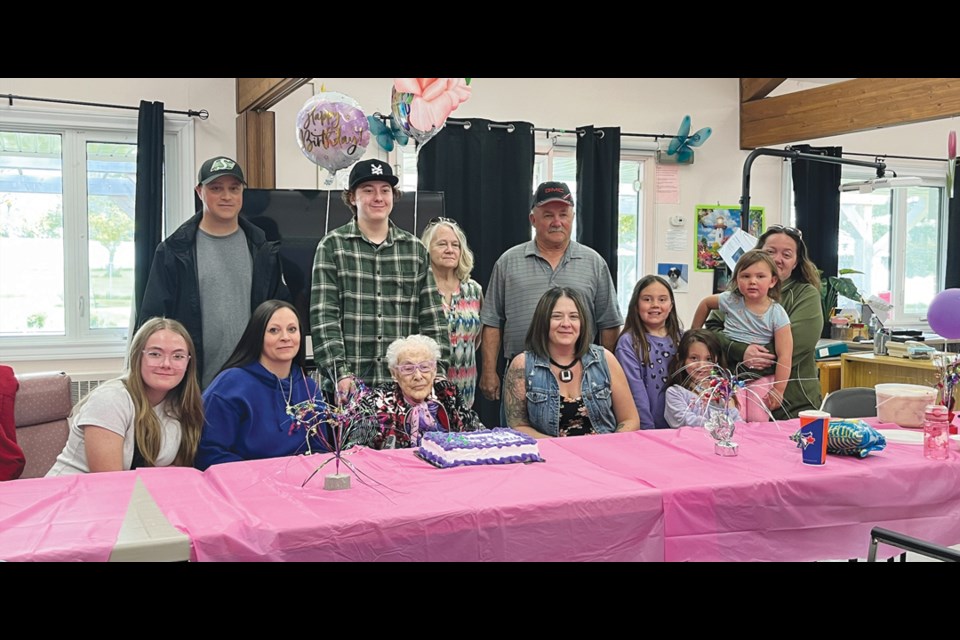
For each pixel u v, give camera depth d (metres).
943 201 7.21
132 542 1.59
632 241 6.15
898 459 2.37
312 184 5.16
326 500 1.90
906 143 6.96
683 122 5.94
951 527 2.34
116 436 2.38
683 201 6.20
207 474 2.23
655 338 3.35
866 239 6.96
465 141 5.39
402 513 1.79
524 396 3.06
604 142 5.71
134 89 4.71
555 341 3.05
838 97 5.59
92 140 4.76
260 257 3.54
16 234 4.67
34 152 4.66
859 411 3.31
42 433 3.06
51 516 1.76
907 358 4.88
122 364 4.86
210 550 1.64
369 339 3.24
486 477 2.14
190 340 2.48
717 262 6.28
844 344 5.17
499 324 3.85
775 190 6.48
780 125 6.00
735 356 3.42
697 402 3.07
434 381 2.95
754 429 2.87
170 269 3.42
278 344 2.64
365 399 2.71
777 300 3.50
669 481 2.09
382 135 4.94
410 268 3.32
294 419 2.44
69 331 4.79
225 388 2.59
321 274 3.19
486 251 5.47
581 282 3.71
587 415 3.05
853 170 6.80
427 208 4.13
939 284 7.25
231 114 4.94
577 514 1.91
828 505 2.17
